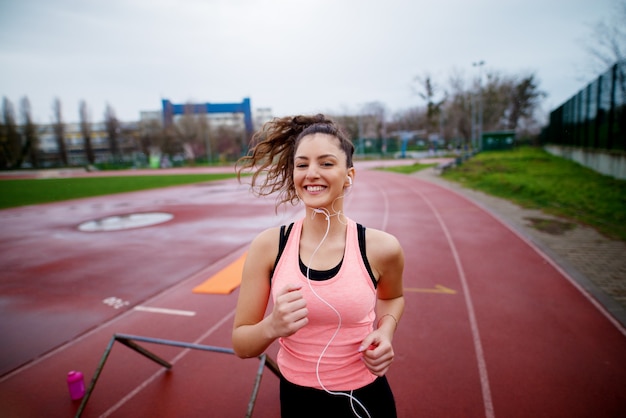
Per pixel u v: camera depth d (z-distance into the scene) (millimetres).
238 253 7402
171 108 62656
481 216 9789
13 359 3688
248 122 65625
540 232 7801
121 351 3736
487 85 47375
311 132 1256
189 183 25562
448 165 23672
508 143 37656
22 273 6488
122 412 2863
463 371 3213
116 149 62656
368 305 1267
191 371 3359
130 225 10750
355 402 1315
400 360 3412
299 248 1299
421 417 2701
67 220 11953
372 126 65375
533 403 2793
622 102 13227
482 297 4738
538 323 4000
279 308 1079
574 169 17047
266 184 1644
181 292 5367
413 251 6922
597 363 3250
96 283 5867
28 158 59562
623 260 5859
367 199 14094
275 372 2678
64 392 3123
